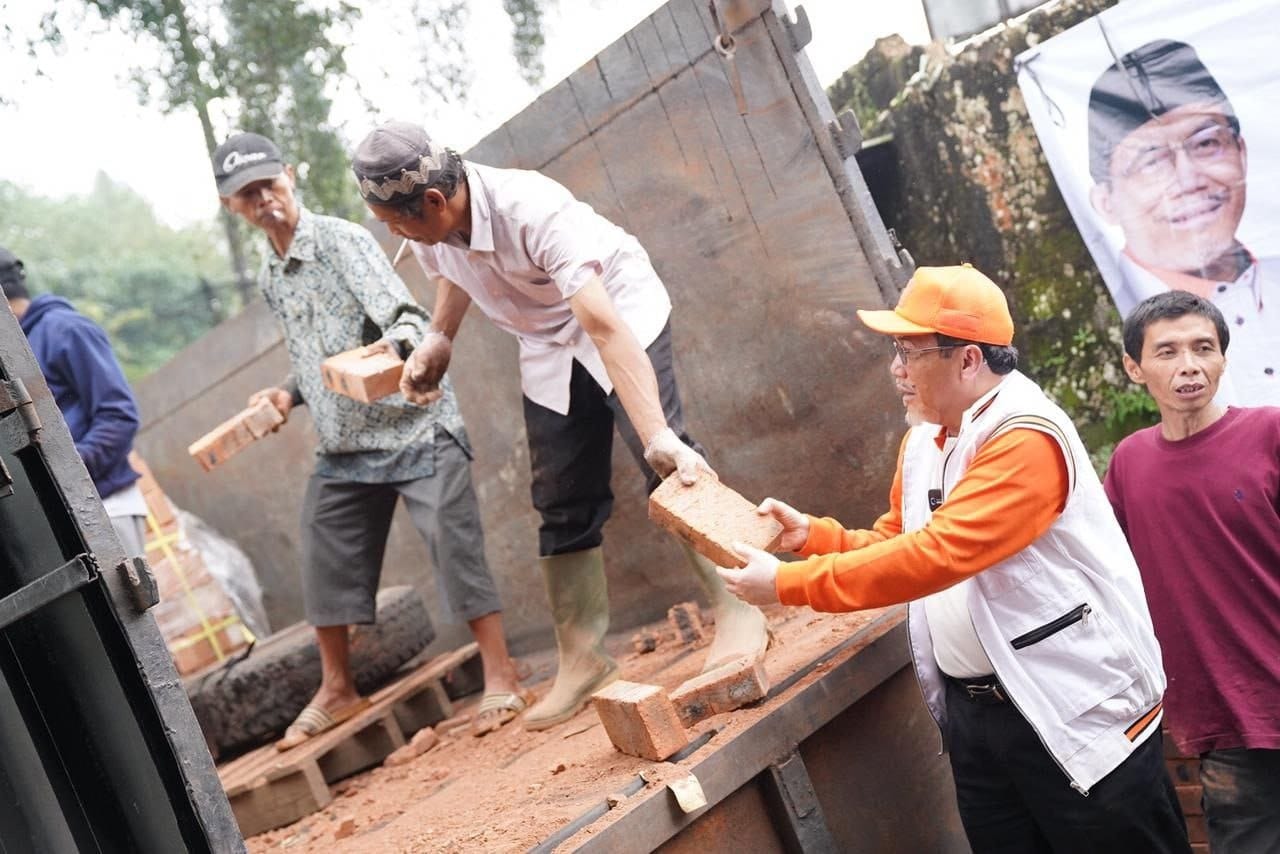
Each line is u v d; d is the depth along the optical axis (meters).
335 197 6.56
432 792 3.38
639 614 4.61
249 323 5.73
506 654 4.04
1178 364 2.69
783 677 2.82
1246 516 2.66
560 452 3.47
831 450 3.85
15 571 2.25
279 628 6.17
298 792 3.83
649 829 2.37
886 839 2.84
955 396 2.35
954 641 2.42
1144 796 2.33
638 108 3.94
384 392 3.57
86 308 18.22
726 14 3.62
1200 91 4.15
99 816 2.21
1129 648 2.29
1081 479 2.27
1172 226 4.27
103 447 4.40
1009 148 4.71
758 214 3.78
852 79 5.27
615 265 3.20
